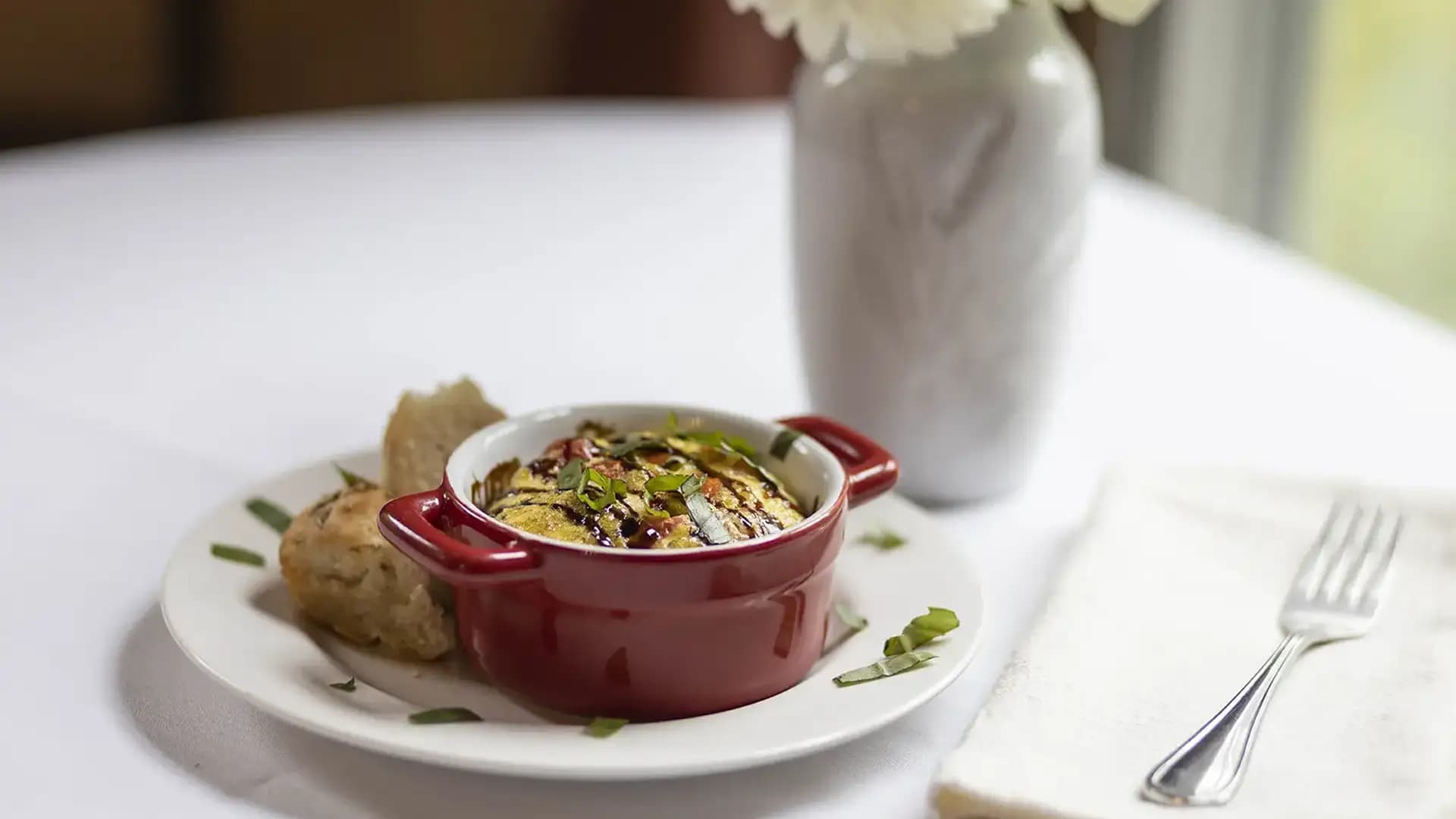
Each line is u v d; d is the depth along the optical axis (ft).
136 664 2.19
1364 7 5.28
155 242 3.53
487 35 6.66
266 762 2.06
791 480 2.27
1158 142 5.75
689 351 3.14
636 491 2.19
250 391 2.90
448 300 3.33
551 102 6.75
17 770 2.02
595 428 2.32
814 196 2.56
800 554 2.11
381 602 2.18
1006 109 2.47
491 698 2.15
